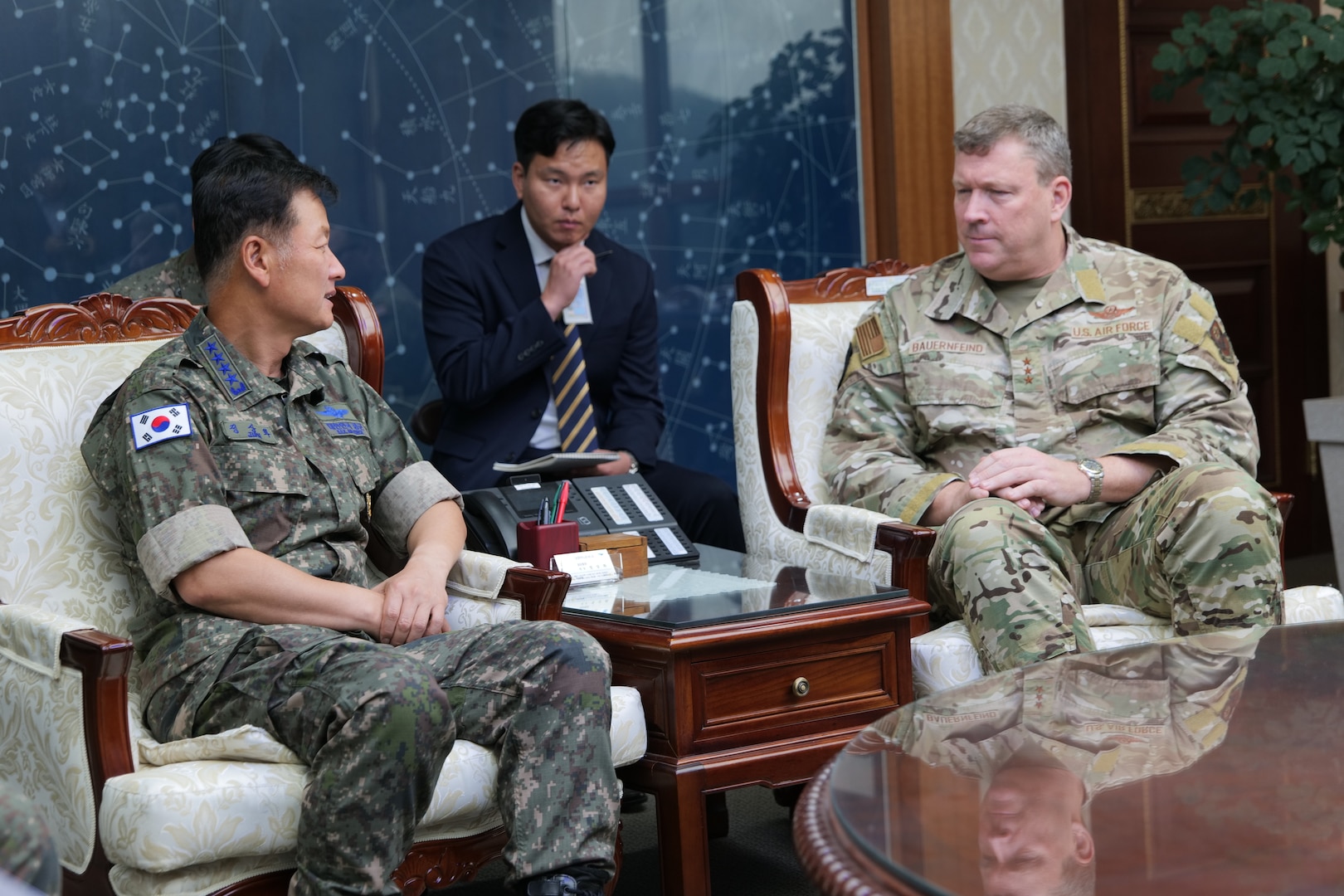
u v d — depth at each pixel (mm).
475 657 1935
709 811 2633
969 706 1513
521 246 3330
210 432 2045
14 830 896
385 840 1711
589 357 3342
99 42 3449
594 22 3982
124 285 3070
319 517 2111
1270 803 1219
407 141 3797
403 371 3842
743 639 2029
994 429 2691
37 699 1816
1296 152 3799
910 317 2811
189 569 1938
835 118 4281
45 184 3412
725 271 4191
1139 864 1088
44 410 2170
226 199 2070
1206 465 2396
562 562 2379
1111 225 4605
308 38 3666
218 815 1662
